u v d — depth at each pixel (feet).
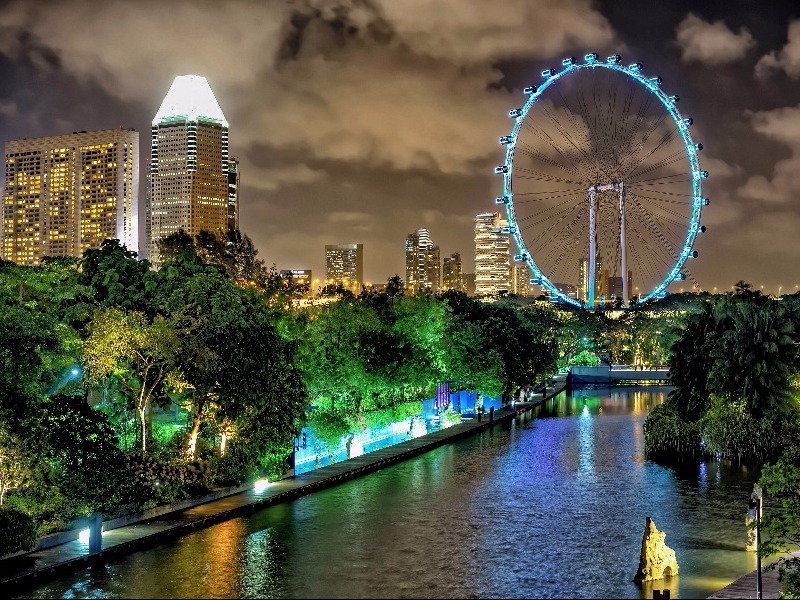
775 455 305.73
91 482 197.47
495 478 278.67
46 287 251.60
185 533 204.64
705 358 331.36
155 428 273.13
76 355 217.15
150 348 217.15
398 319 405.59
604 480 275.39
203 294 252.01
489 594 162.61
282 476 263.90
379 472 289.74
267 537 201.87
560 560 184.34
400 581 170.30
